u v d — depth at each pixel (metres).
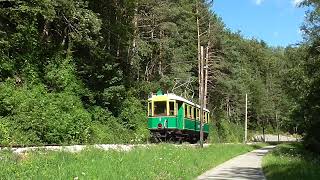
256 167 24.42
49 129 24.00
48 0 25.00
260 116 105.50
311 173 18.84
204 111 43.56
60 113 25.61
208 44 62.12
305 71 38.88
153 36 46.50
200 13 61.31
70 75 28.84
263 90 105.25
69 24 29.02
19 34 25.67
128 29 36.97
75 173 12.02
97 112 30.86
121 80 34.31
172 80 48.34
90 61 32.16
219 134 65.94
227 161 28.64
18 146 18.02
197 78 58.00
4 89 23.30
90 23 28.72
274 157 31.31
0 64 24.42
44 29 28.81
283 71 48.62
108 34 35.50
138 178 13.34
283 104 93.25
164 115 33.88
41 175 11.13
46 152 14.68
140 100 38.53
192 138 39.12
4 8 24.95
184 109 34.91
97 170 13.00
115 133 31.14
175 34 48.78
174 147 25.31
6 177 10.48
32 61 26.78
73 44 30.81
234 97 76.94
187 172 17.38
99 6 35.12
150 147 22.77
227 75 64.19
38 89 25.62
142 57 43.81
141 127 34.88
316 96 38.66
